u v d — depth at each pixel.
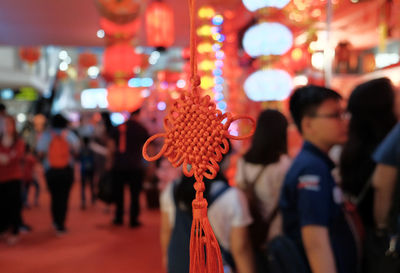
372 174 1.49
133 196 4.73
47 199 7.00
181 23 5.42
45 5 4.82
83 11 5.06
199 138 0.66
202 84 4.20
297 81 3.77
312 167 1.24
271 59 3.04
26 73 13.81
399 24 2.72
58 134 4.30
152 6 4.18
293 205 1.29
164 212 1.53
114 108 5.23
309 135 1.33
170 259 1.34
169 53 10.07
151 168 5.77
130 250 3.80
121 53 4.46
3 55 13.33
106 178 4.83
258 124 1.79
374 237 1.34
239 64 5.02
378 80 1.54
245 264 1.42
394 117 1.54
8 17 5.30
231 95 4.69
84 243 4.07
